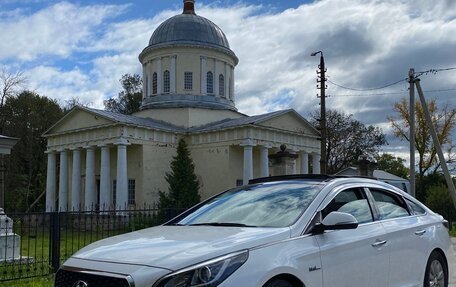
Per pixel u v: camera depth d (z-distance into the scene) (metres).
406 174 81.12
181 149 42.28
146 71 51.41
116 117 41.41
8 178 56.03
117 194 39.09
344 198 5.93
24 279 10.52
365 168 30.12
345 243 5.40
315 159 47.81
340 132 65.81
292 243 4.88
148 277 4.00
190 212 6.25
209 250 4.33
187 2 54.12
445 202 35.34
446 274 7.22
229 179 41.03
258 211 5.60
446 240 7.35
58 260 11.52
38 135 61.16
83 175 46.25
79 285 4.22
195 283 4.04
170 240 4.69
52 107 63.41
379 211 6.36
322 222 5.20
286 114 43.91
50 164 46.34
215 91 49.78
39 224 19.48
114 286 4.06
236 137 40.91
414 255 6.50
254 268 4.37
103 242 5.00
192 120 46.53
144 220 15.73
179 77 48.69
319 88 35.41
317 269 4.95
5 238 12.80
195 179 41.84
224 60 50.88
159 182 42.06
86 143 42.50
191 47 49.12
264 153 41.50
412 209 7.09
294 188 5.97
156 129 41.94
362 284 5.54
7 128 58.88
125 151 39.66
